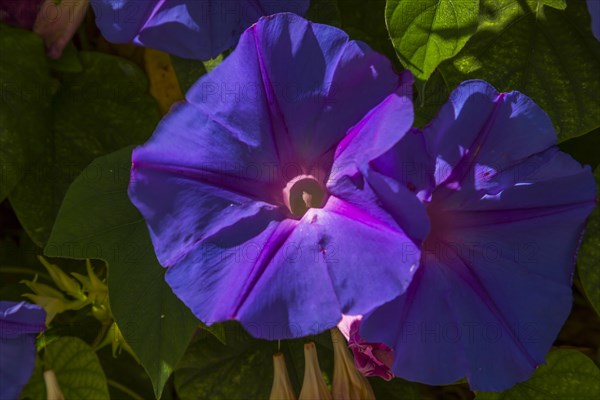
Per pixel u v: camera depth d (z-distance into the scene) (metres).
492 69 0.47
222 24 0.45
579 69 0.47
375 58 0.42
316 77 0.42
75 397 0.53
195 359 0.54
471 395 0.55
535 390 0.51
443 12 0.44
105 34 0.45
